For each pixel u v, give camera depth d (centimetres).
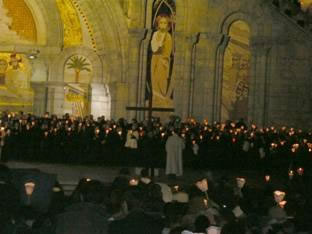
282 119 4572
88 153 4050
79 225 1395
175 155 3559
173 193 2056
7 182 1562
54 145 4059
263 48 4575
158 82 4775
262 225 1575
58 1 4972
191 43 4694
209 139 4075
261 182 3412
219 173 3806
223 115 4712
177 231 1393
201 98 4712
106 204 1612
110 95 4906
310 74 4522
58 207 1588
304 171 3369
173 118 4434
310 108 4528
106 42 4897
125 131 4103
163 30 4753
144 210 1546
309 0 4916
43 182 1630
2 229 1388
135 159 3938
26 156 4050
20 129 4066
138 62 4762
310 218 1530
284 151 3922
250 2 4603
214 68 4688
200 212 1585
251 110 4622
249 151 4050
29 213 1438
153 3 4759
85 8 4903
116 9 4816
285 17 4547
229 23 4675
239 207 1825
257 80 4600
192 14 4700
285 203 1761
